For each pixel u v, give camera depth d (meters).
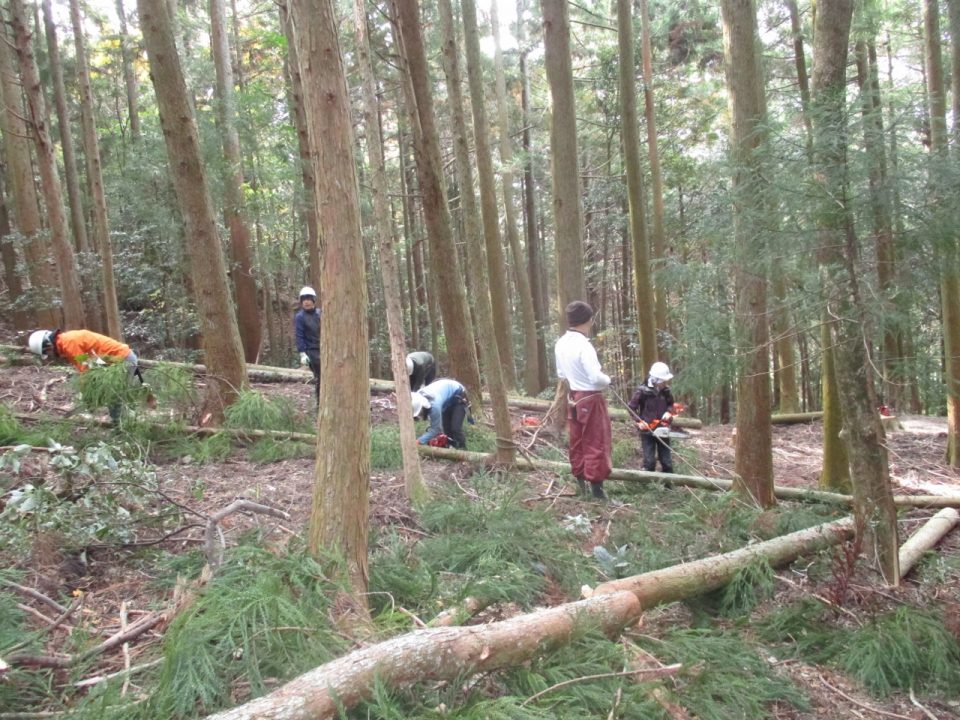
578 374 5.73
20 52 9.52
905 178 3.58
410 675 2.54
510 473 6.26
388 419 8.27
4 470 4.96
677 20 15.64
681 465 7.59
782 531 5.08
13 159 12.01
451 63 6.07
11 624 3.17
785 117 4.18
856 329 4.04
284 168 12.82
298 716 2.21
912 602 4.04
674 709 2.84
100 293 14.59
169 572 3.92
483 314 6.28
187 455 6.29
